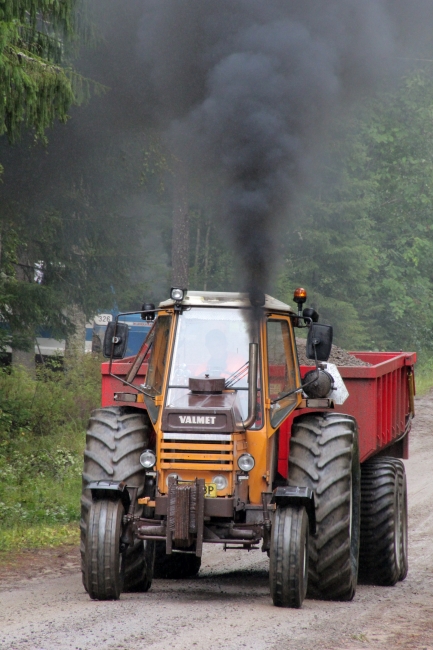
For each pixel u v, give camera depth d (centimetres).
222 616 2236
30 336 6266
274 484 2697
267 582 2998
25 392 5975
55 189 5538
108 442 2552
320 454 2533
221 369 2569
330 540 2491
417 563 3500
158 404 2541
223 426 2394
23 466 4575
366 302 12825
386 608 2522
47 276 6562
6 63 3575
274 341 2655
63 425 5719
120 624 2109
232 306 2605
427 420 8094
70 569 3033
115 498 2431
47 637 1977
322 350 2561
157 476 2438
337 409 2964
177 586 2883
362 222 11244
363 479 3105
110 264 6650
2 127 3675
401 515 3175
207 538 2403
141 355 2888
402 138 11738
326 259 11000
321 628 2162
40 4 3866
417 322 13588
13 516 3753
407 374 3753
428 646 2045
